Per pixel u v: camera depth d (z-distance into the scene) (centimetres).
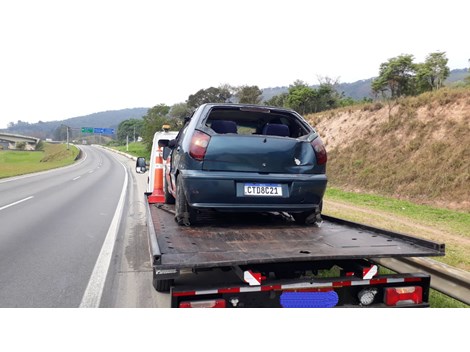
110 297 407
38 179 2303
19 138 14850
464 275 333
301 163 420
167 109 6812
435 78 2253
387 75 2314
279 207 406
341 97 3541
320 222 453
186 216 420
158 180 702
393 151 1697
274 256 300
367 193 1559
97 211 1052
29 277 477
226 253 309
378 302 325
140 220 920
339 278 313
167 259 287
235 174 393
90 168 3969
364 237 388
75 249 624
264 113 491
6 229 780
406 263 388
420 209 1108
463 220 930
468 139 1391
